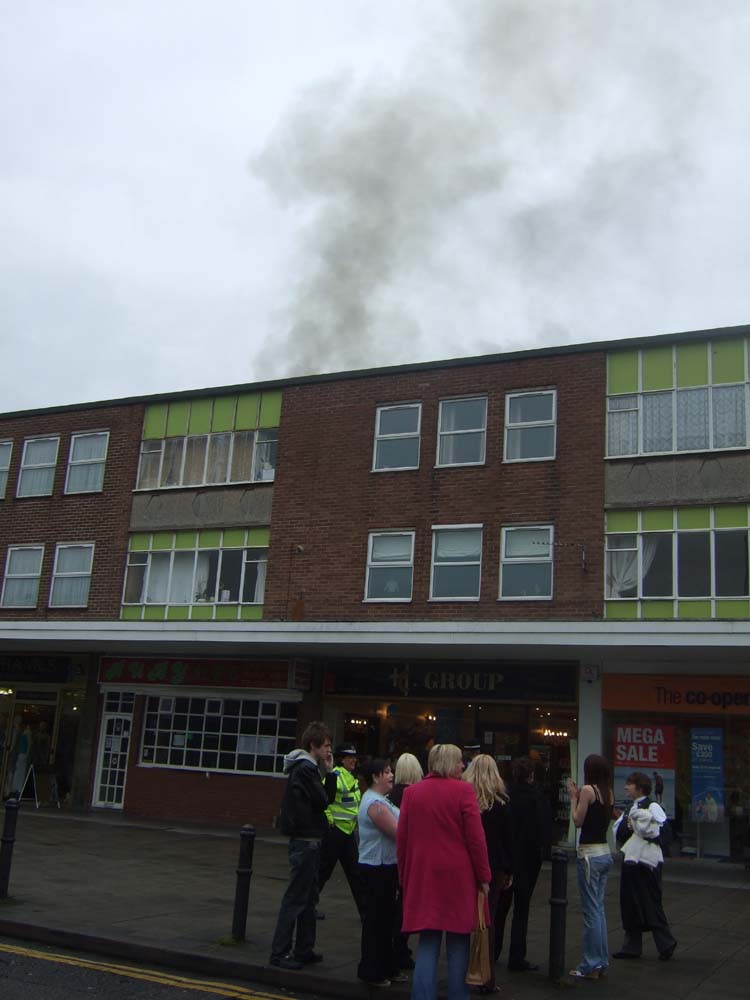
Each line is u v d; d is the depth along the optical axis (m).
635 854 9.36
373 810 7.88
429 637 17.98
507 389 20.98
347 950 9.10
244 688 22.25
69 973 8.09
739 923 11.49
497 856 8.19
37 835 17.33
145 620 21.73
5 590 25.86
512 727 19.84
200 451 24.31
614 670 18.78
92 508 25.20
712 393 19.30
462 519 20.67
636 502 19.28
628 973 8.58
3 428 27.25
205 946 8.82
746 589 18.16
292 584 22.11
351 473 22.12
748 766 17.81
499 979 8.23
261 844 17.81
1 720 25.59
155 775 23.09
